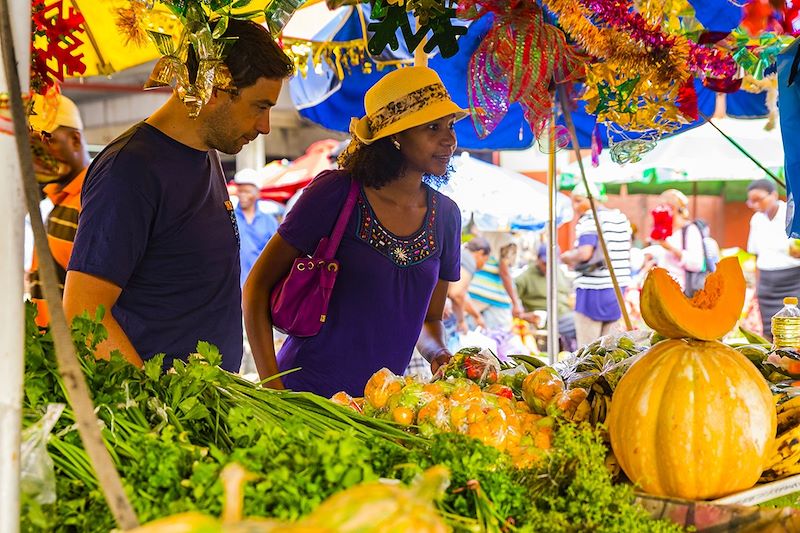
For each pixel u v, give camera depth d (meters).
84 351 1.64
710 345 1.65
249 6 3.24
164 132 2.50
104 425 1.47
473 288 8.18
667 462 1.57
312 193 2.96
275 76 2.46
